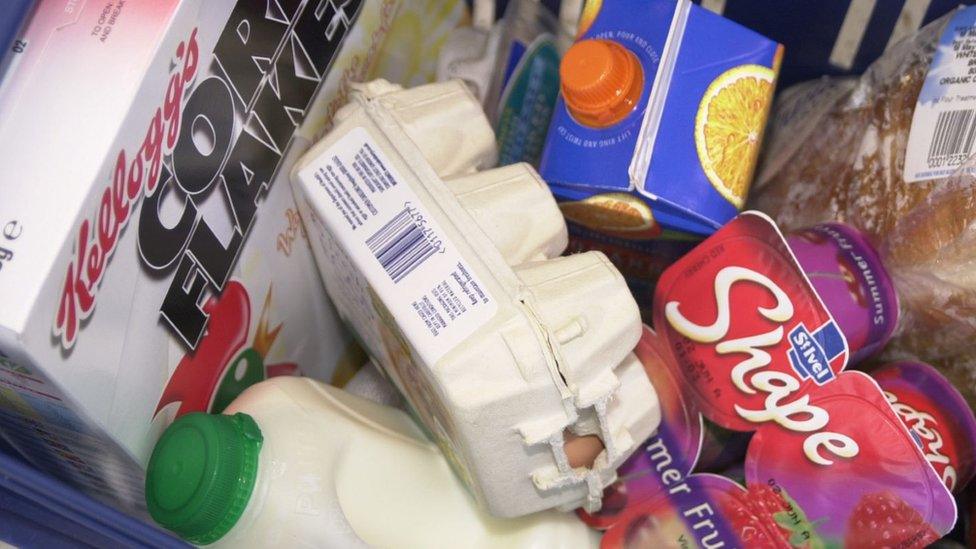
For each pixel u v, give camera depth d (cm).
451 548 59
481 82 76
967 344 63
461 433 47
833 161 70
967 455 61
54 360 42
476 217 50
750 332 57
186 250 51
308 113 60
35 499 45
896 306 61
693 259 58
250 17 52
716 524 58
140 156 45
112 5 45
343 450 56
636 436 54
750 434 59
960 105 61
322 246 59
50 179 42
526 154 77
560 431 47
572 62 56
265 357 63
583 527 62
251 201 56
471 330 45
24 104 43
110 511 47
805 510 56
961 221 59
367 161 50
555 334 45
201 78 49
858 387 55
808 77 78
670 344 59
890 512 55
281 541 53
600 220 62
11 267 40
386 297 47
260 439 53
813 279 61
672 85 58
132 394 49
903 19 72
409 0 70
